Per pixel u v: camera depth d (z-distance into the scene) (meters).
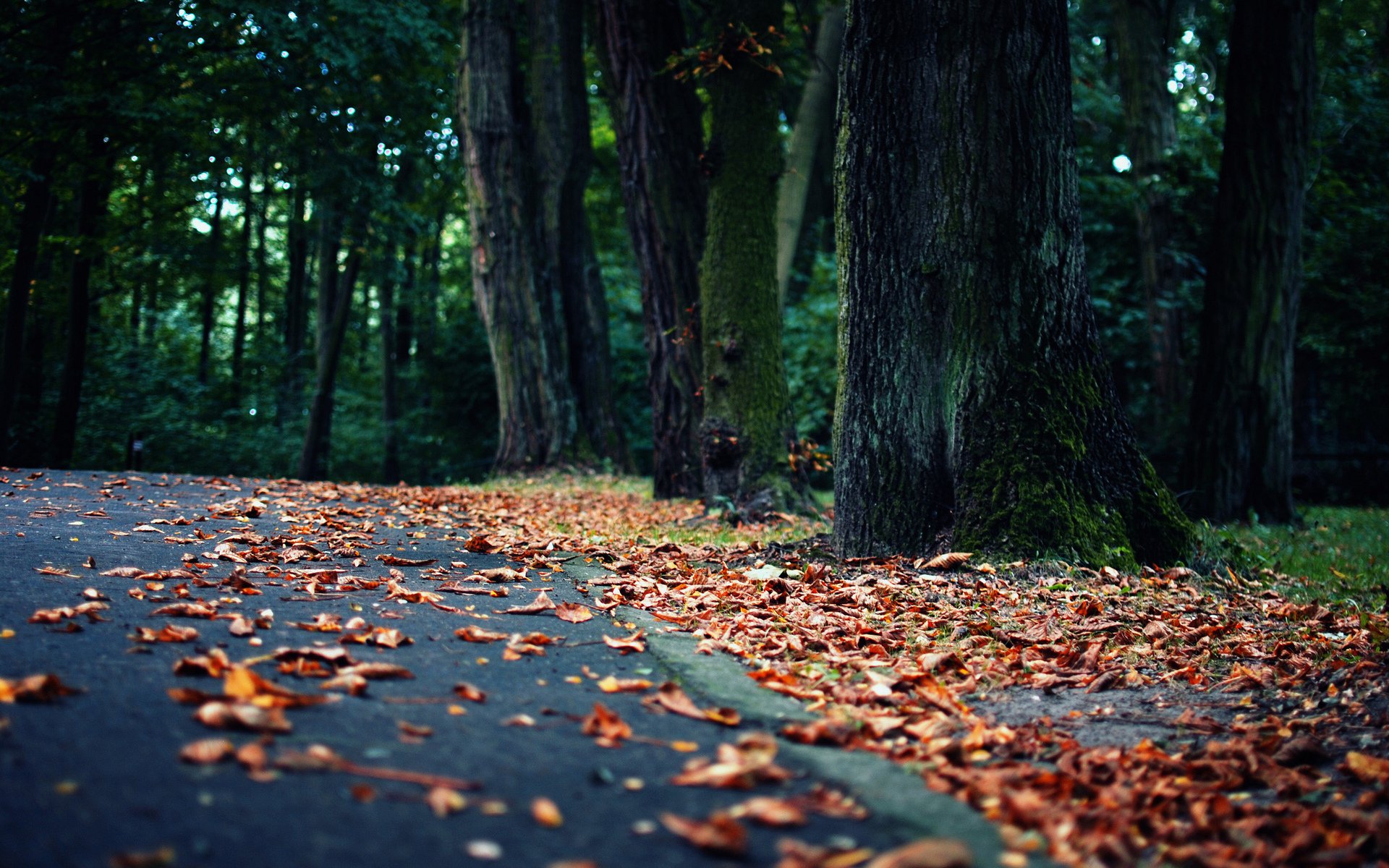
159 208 19.41
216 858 1.89
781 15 10.51
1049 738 3.22
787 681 3.65
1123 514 6.26
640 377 25.42
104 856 1.85
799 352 20.56
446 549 6.73
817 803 2.38
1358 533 10.59
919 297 6.38
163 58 15.24
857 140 6.55
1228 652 4.44
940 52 6.31
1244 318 12.39
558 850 2.04
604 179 28.34
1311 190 17.31
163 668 3.09
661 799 2.36
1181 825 2.53
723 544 7.71
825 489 19.92
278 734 2.57
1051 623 4.75
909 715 3.33
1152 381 19.73
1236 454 12.33
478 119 16.17
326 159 18.08
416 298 27.88
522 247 16.31
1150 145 17.28
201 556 5.48
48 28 14.34
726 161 10.47
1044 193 6.29
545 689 3.30
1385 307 16.38
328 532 7.23
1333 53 19.67
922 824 2.30
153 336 28.19
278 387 28.39
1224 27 20.42
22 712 2.56
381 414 30.14
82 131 15.76
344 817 2.12
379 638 3.67
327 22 14.75
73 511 7.25
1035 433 6.11
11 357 15.50
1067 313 6.34
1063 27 6.45
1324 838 2.44
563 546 7.21
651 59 11.62
